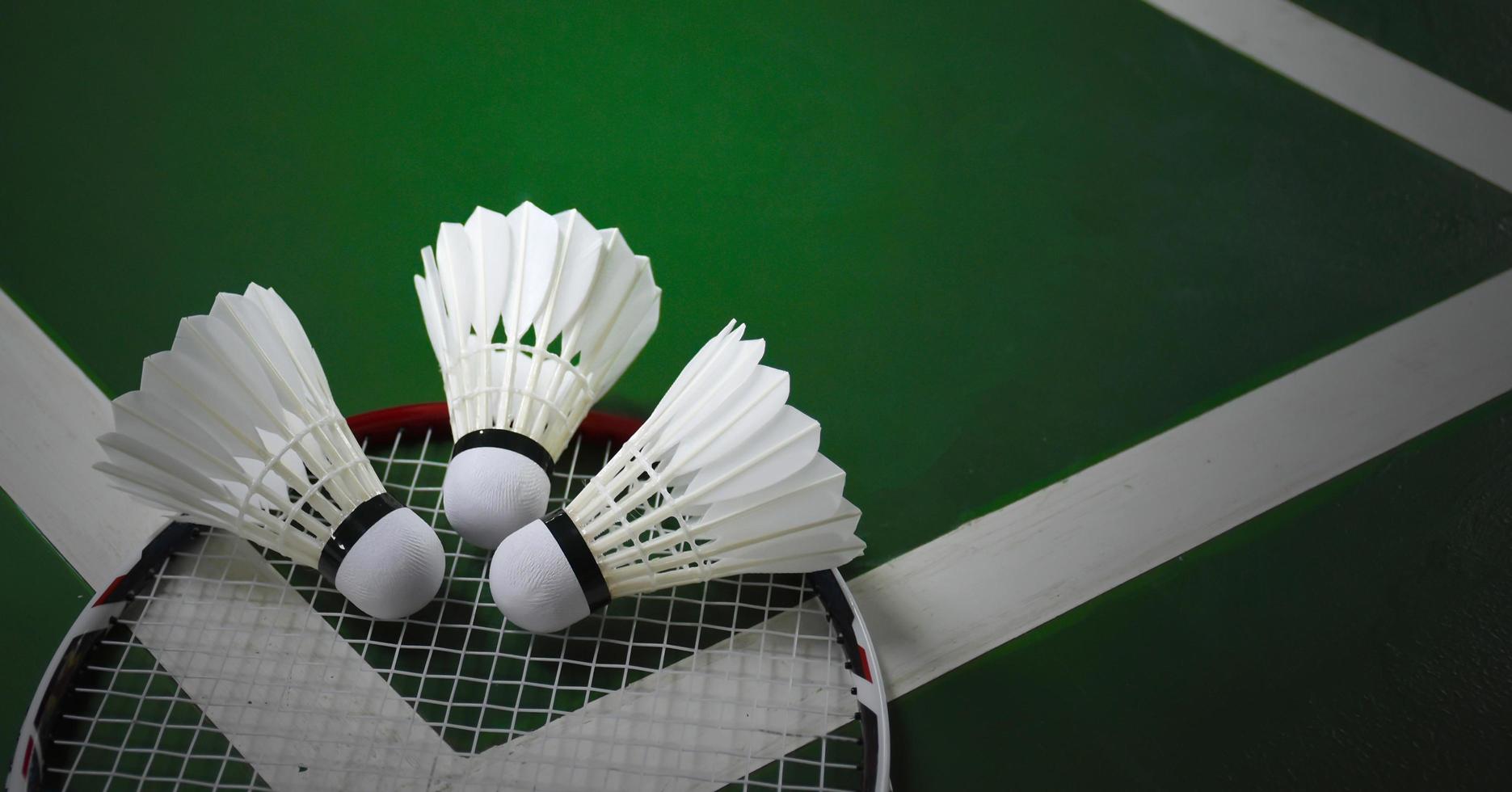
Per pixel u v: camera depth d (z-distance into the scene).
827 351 0.50
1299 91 0.57
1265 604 0.46
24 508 0.46
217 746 0.42
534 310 0.42
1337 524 0.47
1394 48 0.59
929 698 0.44
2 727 0.43
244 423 0.41
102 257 0.50
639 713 0.43
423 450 0.46
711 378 0.41
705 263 0.51
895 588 0.46
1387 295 0.52
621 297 0.43
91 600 0.44
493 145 0.53
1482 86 0.58
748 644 0.44
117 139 0.53
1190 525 0.47
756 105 0.55
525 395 0.42
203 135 0.53
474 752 0.42
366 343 0.49
